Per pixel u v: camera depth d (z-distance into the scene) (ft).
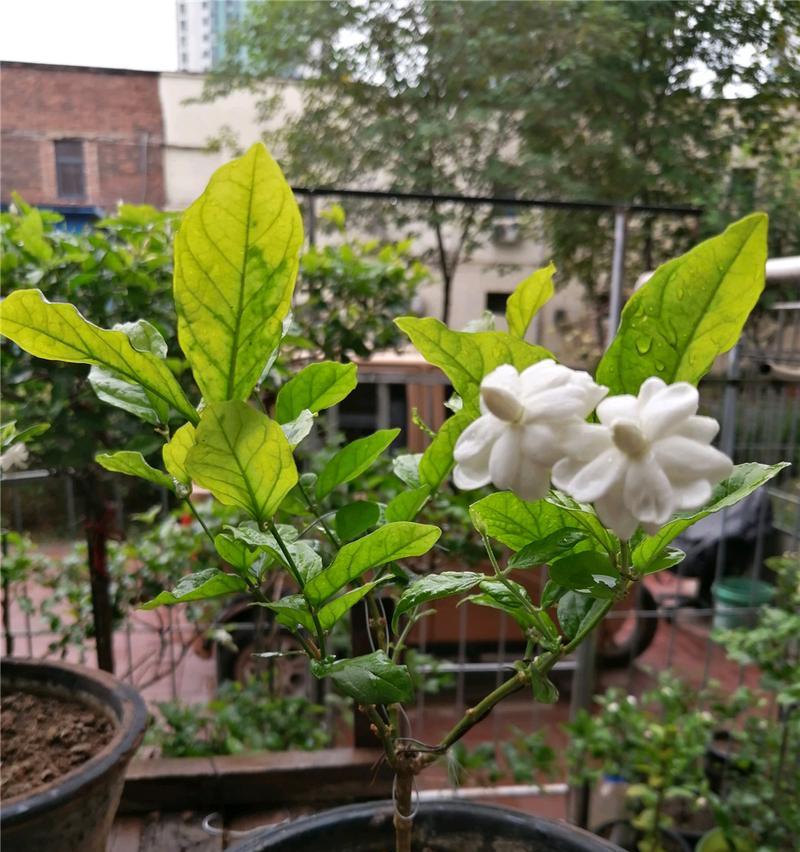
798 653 6.26
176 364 4.58
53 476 5.32
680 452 1.30
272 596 6.82
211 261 1.68
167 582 6.52
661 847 6.05
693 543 9.21
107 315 5.16
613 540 1.73
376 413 8.23
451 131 8.49
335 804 5.08
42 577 6.77
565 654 1.91
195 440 1.57
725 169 8.59
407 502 2.36
